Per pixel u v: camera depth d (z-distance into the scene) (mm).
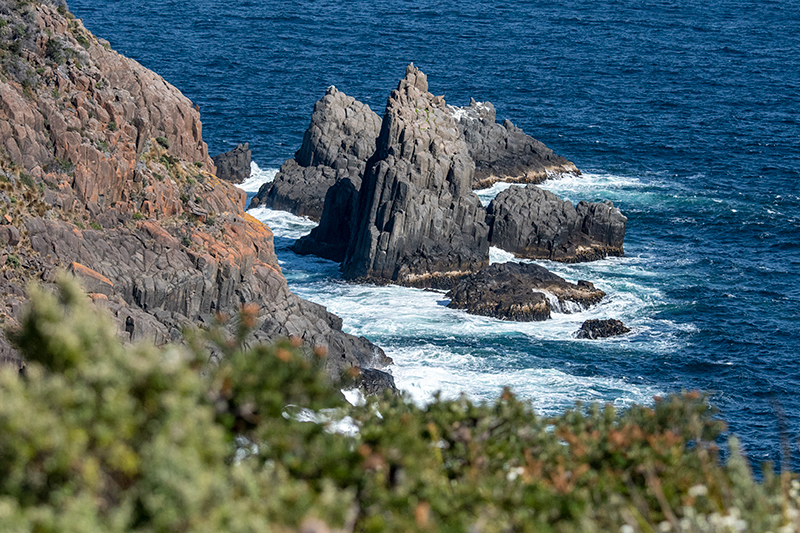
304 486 36938
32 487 33719
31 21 177750
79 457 34250
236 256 170625
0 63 164125
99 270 152375
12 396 34625
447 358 192000
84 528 30750
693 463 49344
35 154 156625
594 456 49156
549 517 42000
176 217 175625
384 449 43500
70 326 38281
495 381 182500
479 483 43094
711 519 41281
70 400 35594
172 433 35438
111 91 179250
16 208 147000
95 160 162000
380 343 198125
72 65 175500
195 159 199250
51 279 142500
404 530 36406
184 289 160000
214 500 33438
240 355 43875
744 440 165250
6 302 132625
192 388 38000
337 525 35375
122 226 165000
